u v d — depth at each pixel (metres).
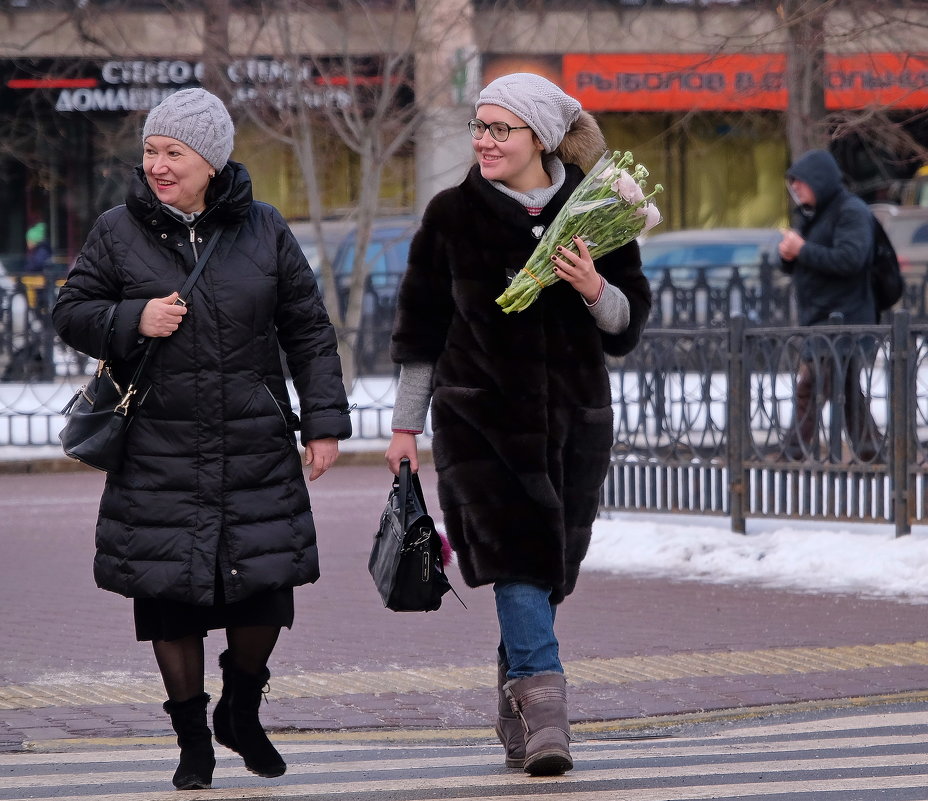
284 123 64.44
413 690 21.23
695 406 33.56
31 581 30.70
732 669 22.22
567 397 15.55
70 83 79.44
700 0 57.81
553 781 15.29
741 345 32.72
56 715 19.70
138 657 23.58
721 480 33.19
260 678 15.35
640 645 23.91
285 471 15.09
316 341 15.39
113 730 18.92
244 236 15.12
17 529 38.19
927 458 30.33
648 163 94.12
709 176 95.50
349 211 74.50
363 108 66.25
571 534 15.69
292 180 79.69
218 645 24.52
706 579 29.95
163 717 19.62
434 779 15.59
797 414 31.91
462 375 15.41
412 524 15.18
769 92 52.31
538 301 15.51
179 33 65.69
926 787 15.06
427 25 61.97
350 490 46.06
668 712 19.89
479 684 21.61
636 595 28.30
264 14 60.75
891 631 24.77
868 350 30.94
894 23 46.12
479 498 15.25
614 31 70.88
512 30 66.38
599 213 15.14
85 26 66.62
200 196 15.04
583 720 19.53
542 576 15.23
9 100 85.12
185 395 14.74
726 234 74.81
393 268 73.06
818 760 16.47
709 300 63.66
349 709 20.16
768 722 19.31
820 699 20.48
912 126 56.19
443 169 67.75
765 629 25.05
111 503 14.88
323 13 63.41
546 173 15.94
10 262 91.06
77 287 15.08
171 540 14.67
